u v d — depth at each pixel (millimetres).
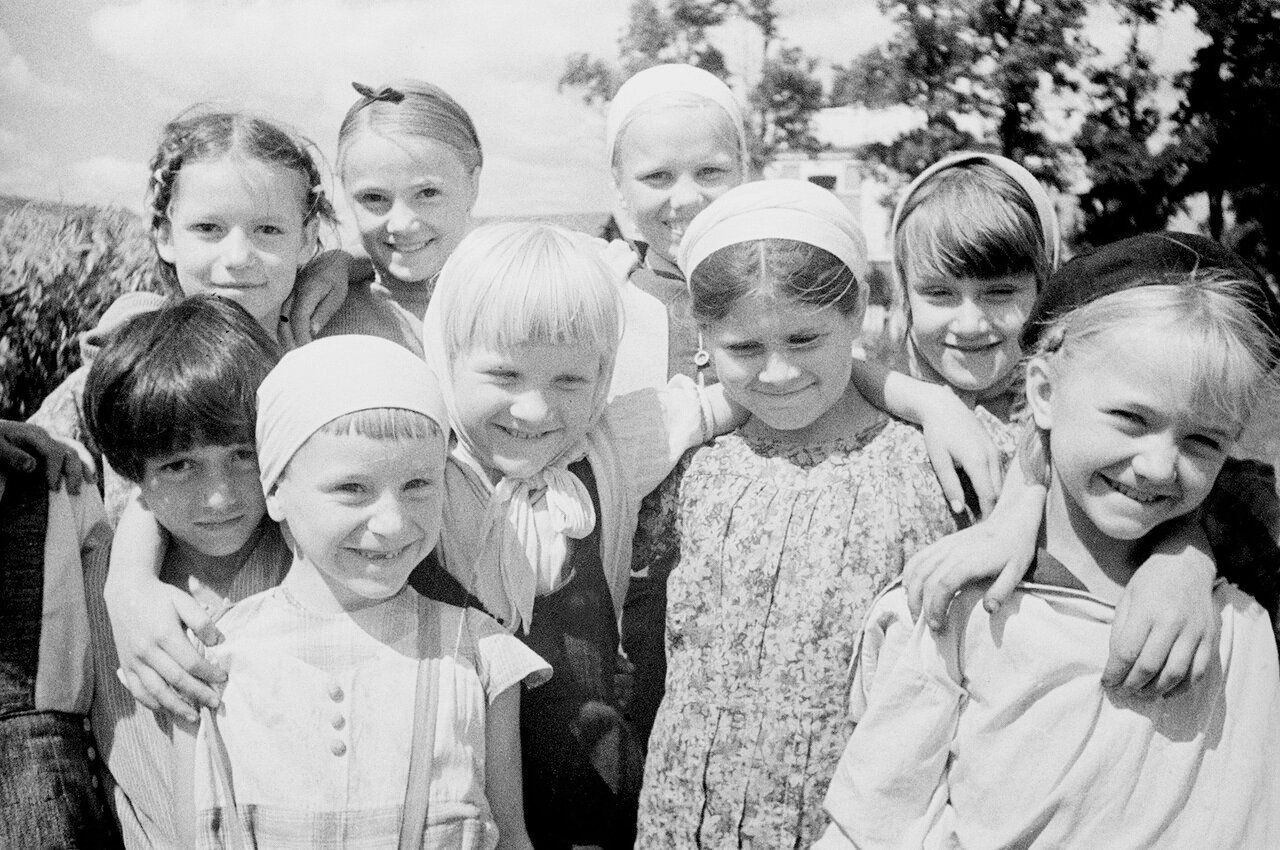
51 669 2311
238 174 2771
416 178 3209
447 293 2406
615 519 2576
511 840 2293
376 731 2143
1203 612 1928
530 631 2520
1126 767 1943
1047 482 2133
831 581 2381
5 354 7719
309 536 2127
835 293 2340
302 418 2102
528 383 2355
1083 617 2020
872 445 2506
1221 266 1964
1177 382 1857
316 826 2086
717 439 2617
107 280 7938
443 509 2490
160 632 2148
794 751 2350
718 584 2443
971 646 2057
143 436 2199
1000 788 2010
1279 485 2338
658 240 3342
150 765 2334
